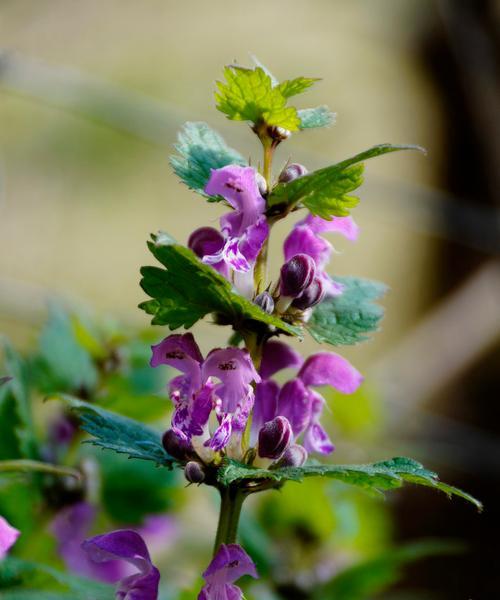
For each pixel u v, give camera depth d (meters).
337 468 3.32
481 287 15.84
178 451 3.57
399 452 8.10
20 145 15.79
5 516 5.21
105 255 15.54
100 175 16.08
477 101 17.67
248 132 9.98
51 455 5.39
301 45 18.23
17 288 9.38
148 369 6.11
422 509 12.24
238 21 18.16
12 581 4.30
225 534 3.59
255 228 3.49
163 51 17.41
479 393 13.97
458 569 11.97
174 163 3.67
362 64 18.14
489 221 11.66
